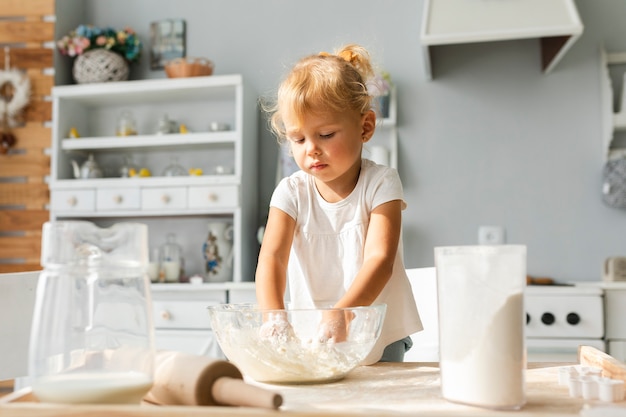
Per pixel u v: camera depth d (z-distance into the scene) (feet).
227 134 8.96
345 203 3.90
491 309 1.77
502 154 9.11
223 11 10.02
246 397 1.61
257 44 9.89
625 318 7.32
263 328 2.31
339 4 9.73
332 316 2.30
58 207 9.11
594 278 8.78
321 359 2.25
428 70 8.86
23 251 9.55
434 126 9.27
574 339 7.32
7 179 9.76
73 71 9.87
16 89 9.62
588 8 9.11
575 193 8.91
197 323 8.17
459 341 1.83
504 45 9.23
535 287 7.45
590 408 1.66
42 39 9.70
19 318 3.65
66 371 1.66
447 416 1.56
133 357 1.69
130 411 1.49
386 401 1.91
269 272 3.58
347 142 3.47
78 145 9.34
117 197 8.95
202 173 9.62
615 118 8.68
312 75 3.44
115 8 10.28
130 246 1.73
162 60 10.06
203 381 1.72
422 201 9.20
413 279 4.72
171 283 8.83
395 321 3.85
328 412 1.47
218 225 9.09
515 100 9.14
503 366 1.75
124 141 9.29
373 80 4.13
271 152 9.66
